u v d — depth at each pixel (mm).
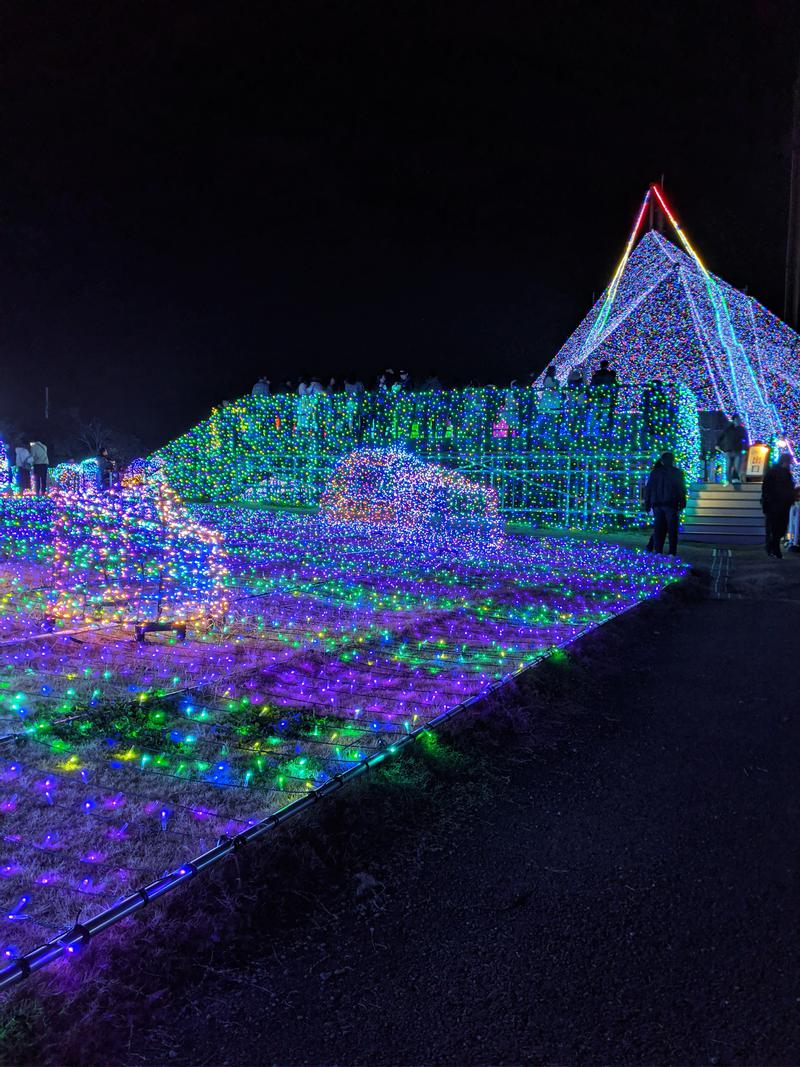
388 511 20406
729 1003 2693
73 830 3729
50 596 9586
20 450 23953
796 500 16422
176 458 26672
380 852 3725
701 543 18047
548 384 21391
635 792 4441
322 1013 2639
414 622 8562
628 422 20422
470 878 3512
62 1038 2436
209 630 8078
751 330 24438
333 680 6328
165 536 10070
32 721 5129
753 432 22609
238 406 26141
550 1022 2604
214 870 3311
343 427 24312
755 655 7605
